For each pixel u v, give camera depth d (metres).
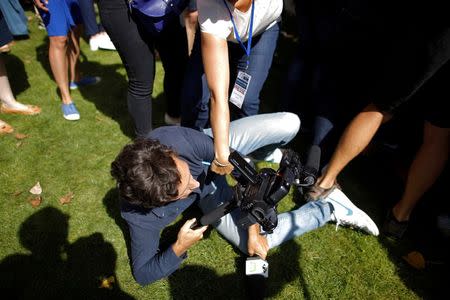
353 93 2.89
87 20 2.97
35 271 2.14
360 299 2.08
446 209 2.47
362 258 2.25
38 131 3.02
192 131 1.95
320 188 2.45
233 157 1.59
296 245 2.30
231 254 2.25
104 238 2.31
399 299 2.09
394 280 2.16
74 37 3.23
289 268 2.20
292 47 4.04
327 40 2.68
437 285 2.14
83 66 3.87
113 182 2.64
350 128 2.19
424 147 2.10
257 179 1.54
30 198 2.51
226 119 1.68
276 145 2.61
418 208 2.52
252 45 2.41
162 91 3.54
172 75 2.82
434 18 1.68
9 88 3.06
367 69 2.87
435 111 1.96
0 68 2.93
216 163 1.75
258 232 2.10
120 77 3.73
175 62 2.74
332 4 2.62
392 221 2.34
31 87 3.51
